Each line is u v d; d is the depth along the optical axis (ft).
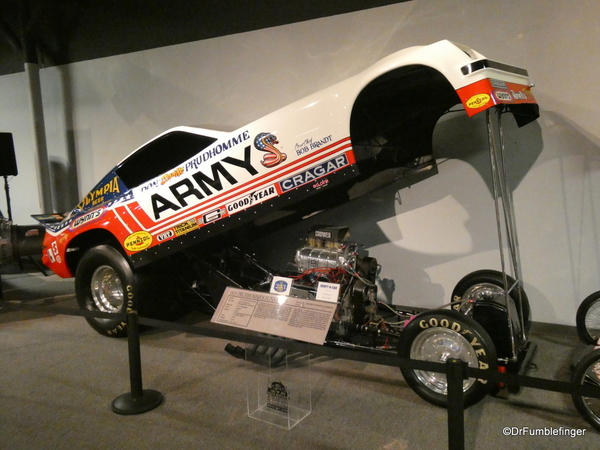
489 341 9.30
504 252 14.10
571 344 12.97
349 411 9.93
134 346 10.09
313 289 11.68
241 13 17.33
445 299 14.98
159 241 13.34
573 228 13.26
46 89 23.93
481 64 9.16
